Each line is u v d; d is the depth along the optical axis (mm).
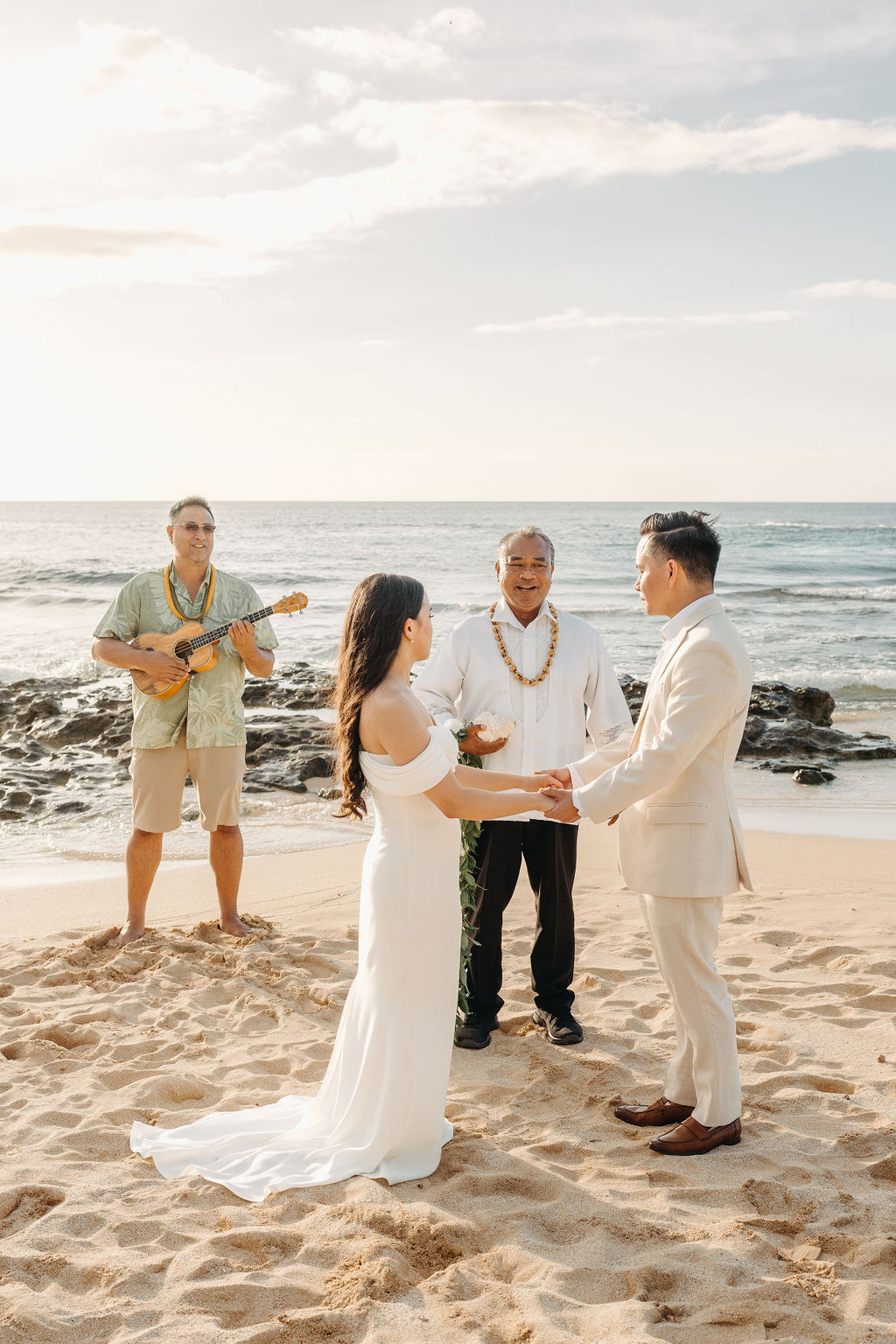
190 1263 2652
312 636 23469
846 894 6461
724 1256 2670
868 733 12867
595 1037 4348
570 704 4449
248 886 6871
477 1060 4184
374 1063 3223
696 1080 3396
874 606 27969
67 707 13953
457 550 52656
